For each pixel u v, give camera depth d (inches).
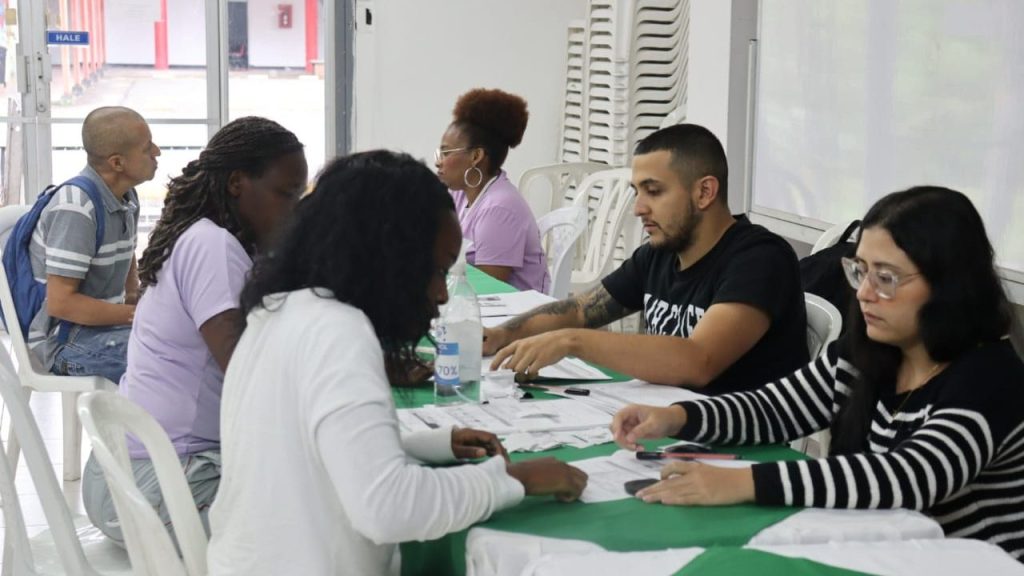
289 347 52.7
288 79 239.8
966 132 120.3
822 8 148.3
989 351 61.3
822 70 149.1
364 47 237.0
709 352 81.5
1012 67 112.5
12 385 70.4
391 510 50.0
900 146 132.4
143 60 232.8
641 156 89.6
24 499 130.6
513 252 137.1
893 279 60.9
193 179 79.0
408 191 53.8
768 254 86.0
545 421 71.6
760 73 166.6
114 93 232.8
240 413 54.4
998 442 59.4
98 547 80.0
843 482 56.2
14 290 118.6
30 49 225.0
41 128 228.8
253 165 77.7
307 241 54.7
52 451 150.7
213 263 76.0
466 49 240.7
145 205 239.5
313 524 52.8
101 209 119.9
